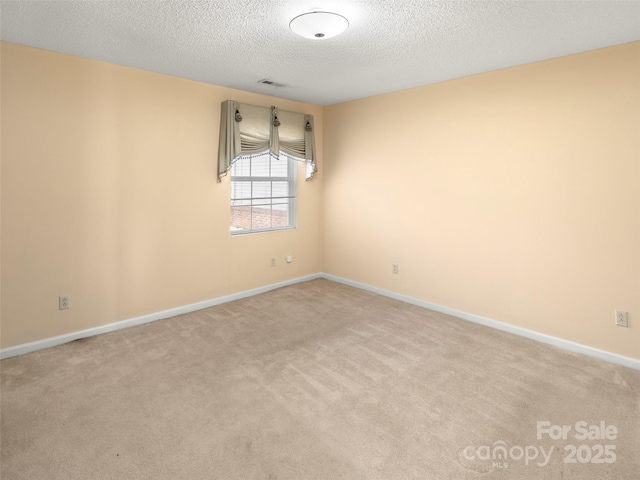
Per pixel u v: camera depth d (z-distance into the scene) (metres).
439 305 4.04
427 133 3.98
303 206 5.06
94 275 3.34
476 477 1.77
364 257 4.77
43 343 3.09
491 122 3.48
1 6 2.22
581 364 2.87
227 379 2.62
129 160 3.47
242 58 3.13
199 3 2.18
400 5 2.19
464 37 2.66
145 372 2.71
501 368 2.80
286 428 2.11
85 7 2.23
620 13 2.29
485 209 3.59
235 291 4.42
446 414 2.24
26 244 2.98
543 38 2.67
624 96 2.77
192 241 3.98
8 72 2.81
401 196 4.29
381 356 2.99
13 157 2.88
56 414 2.21
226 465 1.83
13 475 1.75
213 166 4.07
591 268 3.00
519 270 3.40
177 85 3.72
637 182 2.75
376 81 3.82
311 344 3.21
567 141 3.05
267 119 4.37
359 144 4.67
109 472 1.78
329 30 2.33
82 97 3.16
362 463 1.85
